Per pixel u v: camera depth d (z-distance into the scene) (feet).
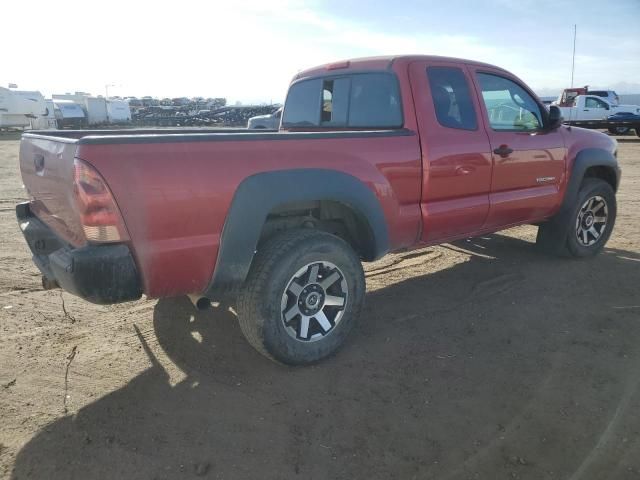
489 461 8.30
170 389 10.44
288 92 17.26
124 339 12.60
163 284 9.37
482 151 14.17
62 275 8.86
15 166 50.52
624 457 8.34
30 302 14.89
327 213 12.17
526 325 13.30
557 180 17.01
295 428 9.21
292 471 8.17
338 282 11.52
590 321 13.47
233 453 8.57
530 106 16.35
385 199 12.05
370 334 12.91
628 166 46.44
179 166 9.16
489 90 15.02
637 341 12.32
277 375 10.99
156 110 148.56
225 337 12.73
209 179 9.45
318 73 15.80
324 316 11.44
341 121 15.05
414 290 15.96
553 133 16.80
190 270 9.54
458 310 14.35
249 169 9.92
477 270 17.80
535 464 8.21
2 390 10.34
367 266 18.49
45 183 10.66
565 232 18.04
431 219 13.23
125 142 8.75
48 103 110.73
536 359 11.53
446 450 8.60
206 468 8.20
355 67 14.43
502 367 11.23
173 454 8.54
